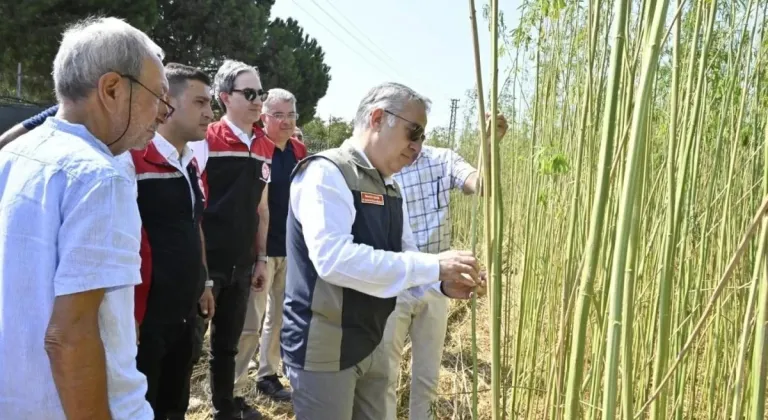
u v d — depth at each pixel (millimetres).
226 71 3002
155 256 2150
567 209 2395
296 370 1808
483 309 5477
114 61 1240
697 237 2070
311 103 19141
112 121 1271
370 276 1632
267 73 16156
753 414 1061
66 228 1131
